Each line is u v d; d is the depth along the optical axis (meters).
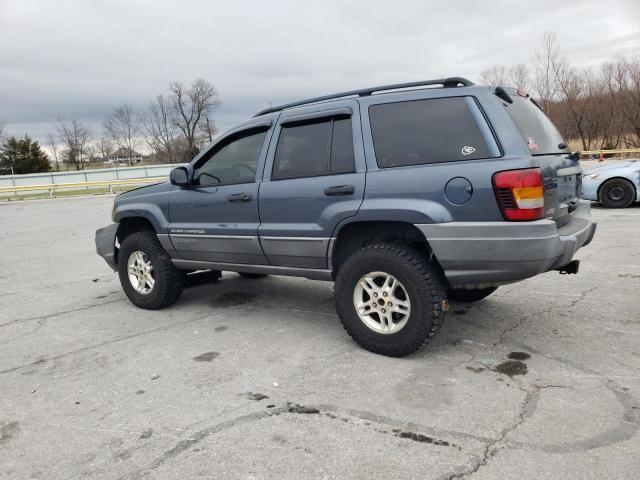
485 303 4.77
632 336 3.79
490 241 3.12
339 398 3.05
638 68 39.28
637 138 40.00
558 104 43.56
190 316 4.90
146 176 42.03
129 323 4.79
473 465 2.33
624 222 8.83
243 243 4.29
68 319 5.02
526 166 3.05
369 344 3.66
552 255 3.10
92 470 2.43
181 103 70.31
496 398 2.96
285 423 2.79
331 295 5.44
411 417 2.79
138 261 5.21
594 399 2.88
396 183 3.41
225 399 3.11
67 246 10.02
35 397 3.27
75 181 39.88
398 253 3.45
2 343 4.38
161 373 3.56
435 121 3.42
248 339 4.17
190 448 2.58
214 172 4.55
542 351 3.61
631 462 2.30
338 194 3.66
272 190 4.05
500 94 3.46
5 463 2.53
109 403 3.13
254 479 2.30
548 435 2.54
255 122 4.31
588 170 11.18
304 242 3.89
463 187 3.18
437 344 3.83
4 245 10.55
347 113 3.75
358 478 2.28
